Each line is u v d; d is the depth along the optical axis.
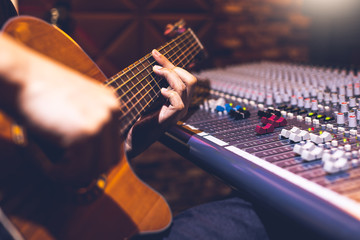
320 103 0.89
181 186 2.08
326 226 0.40
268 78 1.29
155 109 0.80
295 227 0.46
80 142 0.33
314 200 0.43
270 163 0.55
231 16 2.93
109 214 0.57
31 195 0.47
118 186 0.61
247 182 0.54
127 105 0.65
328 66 1.47
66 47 0.65
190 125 0.82
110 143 0.38
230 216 0.78
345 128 0.68
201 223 0.75
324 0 2.22
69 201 0.51
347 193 0.44
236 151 0.63
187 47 0.97
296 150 0.58
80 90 0.34
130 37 2.83
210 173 0.66
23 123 0.36
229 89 1.12
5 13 0.76
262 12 2.97
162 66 0.79
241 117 0.84
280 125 0.74
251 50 3.02
